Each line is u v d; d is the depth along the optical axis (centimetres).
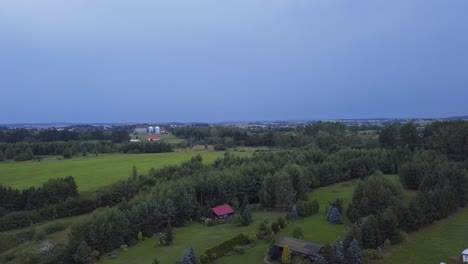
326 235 7281
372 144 15212
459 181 9069
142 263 6331
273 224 7469
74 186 9612
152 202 8156
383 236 6600
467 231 7356
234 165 11312
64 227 8250
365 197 7719
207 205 9150
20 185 10294
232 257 6406
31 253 6806
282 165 11388
